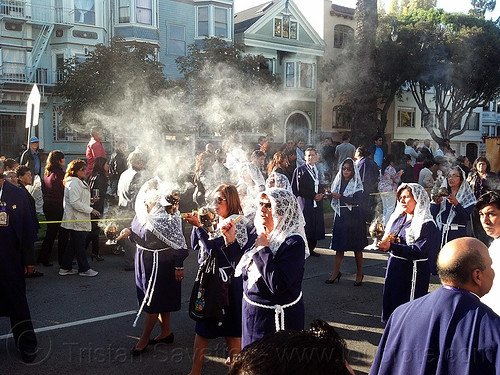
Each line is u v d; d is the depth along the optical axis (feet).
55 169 25.94
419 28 94.73
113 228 15.10
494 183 26.84
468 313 7.15
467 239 7.90
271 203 10.64
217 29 91.45
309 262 27.43
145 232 14.69
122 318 18.29
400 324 7.72
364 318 18.48
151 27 84.79
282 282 10.28
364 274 25.05
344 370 4.35
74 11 82.58
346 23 110.73
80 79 59.93
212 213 12.66
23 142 81.82
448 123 105.70
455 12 103.86
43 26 80.89
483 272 7.55
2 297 14.37
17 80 80.07
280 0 103.24
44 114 82.58
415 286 14.67
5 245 14.23
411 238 14.65
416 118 124.88
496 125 152.56
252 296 11.07
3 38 78.33
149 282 14.71
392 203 37.99
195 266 26.32
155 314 14.99
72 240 23.98
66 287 22.21
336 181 23.27
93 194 26.45
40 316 18.38
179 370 14.07
